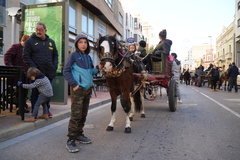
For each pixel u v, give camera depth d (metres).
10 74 5.39
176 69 9.11
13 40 8.40
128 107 4.96
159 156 3.55
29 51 5.25
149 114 6.98
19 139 4.44
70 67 3.83
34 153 3.70
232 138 4.46
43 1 13.11
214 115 6.77
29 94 7.59
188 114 6.95
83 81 3.85
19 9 8.38
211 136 4.60
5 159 3.45
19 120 5.42
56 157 3.53
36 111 5.32
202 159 3.43
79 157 3.53
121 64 4.65
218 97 12.00
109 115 6.90
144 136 4.62
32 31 8.12
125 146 4.01
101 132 4.94
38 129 5.20
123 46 4.99
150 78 6.67
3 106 6.41
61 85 7.96
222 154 3.62
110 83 4.96
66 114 6.55
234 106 8.59
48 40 5.55
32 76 5.05
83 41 3.93
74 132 3.80
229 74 15.97
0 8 10.42
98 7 16.91
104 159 3.44
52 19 7.99
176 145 4.05
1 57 10.58
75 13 15.41
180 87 22.03
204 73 22.31
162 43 7.43
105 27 22.11
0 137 4.29
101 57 4.44
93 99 10.00
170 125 5.54
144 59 7.54
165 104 9.15
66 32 7.93
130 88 5.25
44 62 5.40
